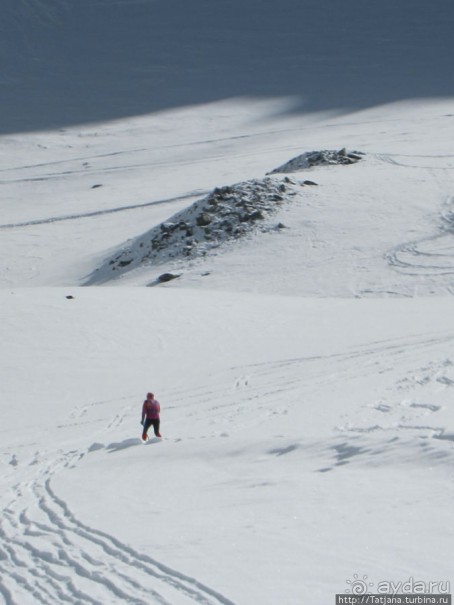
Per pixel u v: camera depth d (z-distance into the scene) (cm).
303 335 4575
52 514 1808
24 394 3800
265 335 4619
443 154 13812
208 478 2023
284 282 7438
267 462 2095
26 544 1568
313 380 3447
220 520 1577
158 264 8875
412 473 1766
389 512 1492
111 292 5656
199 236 9175
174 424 2955
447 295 6644
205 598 1139
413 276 7144
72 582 1291
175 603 1134
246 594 1132
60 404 3644
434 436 2058
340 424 2423
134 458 2409
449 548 1255
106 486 2075
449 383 2900
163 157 18875
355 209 9056
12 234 12281
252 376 3756
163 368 4103
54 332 4634
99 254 10331
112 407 3512
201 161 17462
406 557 1227
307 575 1184
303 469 1966
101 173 17138
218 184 14312
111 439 2859
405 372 3253
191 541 1438
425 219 8581
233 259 8219
